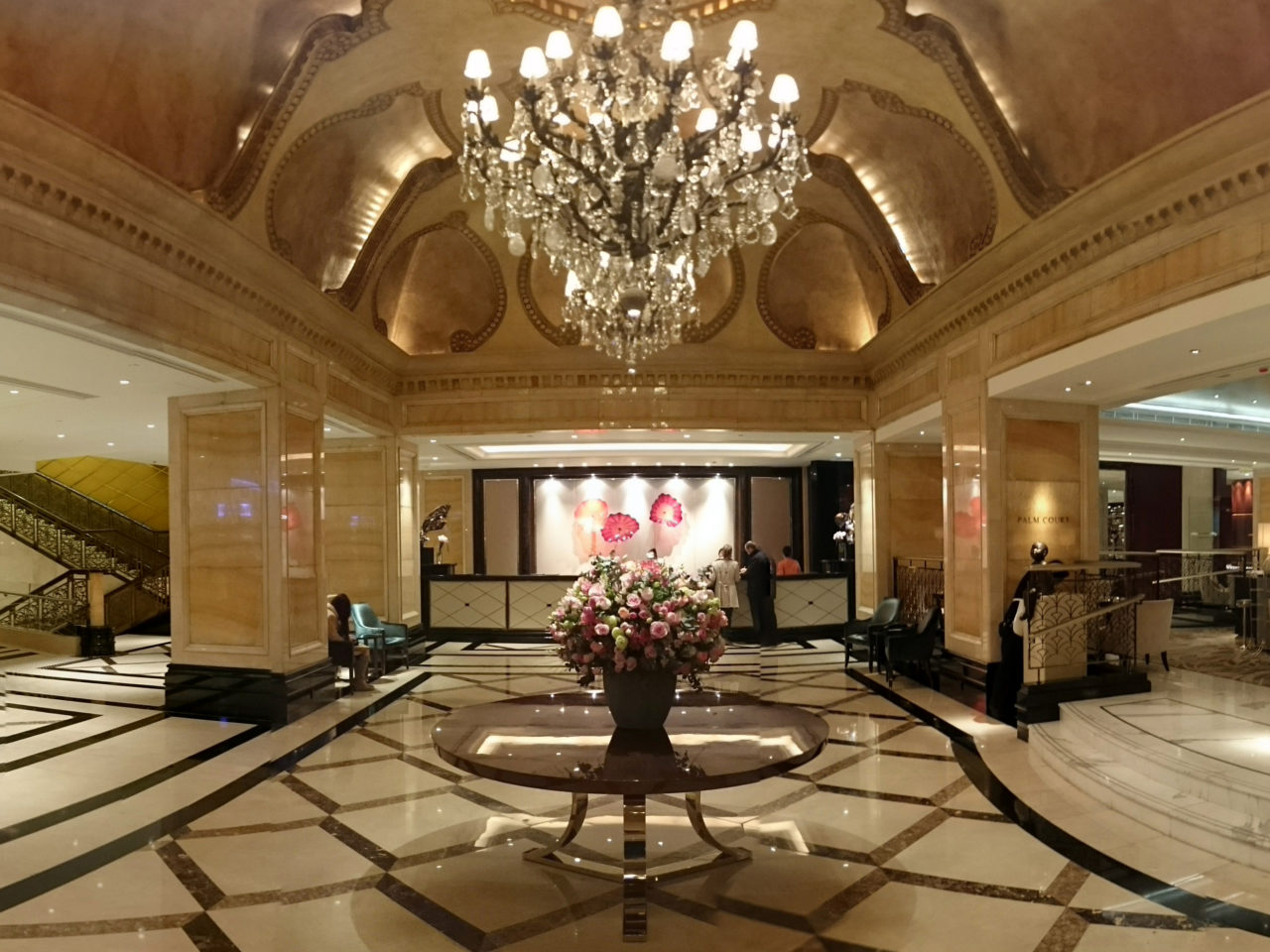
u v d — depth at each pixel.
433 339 10.67
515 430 10.41
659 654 3.99
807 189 9.24
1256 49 4.79
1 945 3.23
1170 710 5.95
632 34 4.94
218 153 6.19
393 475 10.58
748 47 4.92
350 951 3.18
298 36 5.92
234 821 4.65
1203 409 11.14
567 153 5.11
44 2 4.59
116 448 11.20
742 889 3.72
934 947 3.18
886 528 10.48
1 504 13.90
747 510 15.80
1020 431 7.43
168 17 5.20
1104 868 3.91
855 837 4.35
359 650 8.38
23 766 5.74
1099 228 5.57
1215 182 4.66
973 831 4.42
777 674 9.20
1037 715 6.27
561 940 3.25
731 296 10.30
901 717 7.08
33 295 4.57
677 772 3.46
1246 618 9.22
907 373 9.27
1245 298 4.61
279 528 7.08
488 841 4.33
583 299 7.09
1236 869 3.86
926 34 6.15
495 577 12.35
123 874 3.92
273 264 6.62
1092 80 5.75
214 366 6.34
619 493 15.90
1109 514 17.23
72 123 5.11
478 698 8.08
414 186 8.70
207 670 7.19
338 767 5.73
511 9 6.14
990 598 7.27
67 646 11.02
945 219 7.94
